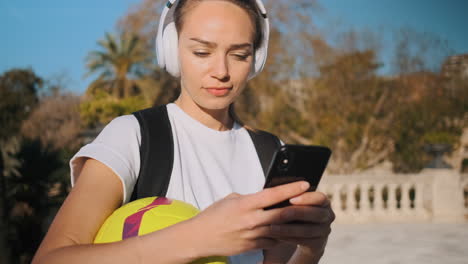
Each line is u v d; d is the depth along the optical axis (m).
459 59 15.15
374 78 14.64
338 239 9.48
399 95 14.74
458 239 9.46
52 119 21.98
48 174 9.30
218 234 0.79
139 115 1.26
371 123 14.65
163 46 1.38
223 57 1.21
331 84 14.62
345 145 14.84
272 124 15.04
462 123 15.53
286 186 0.80
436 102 14.66
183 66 1.26
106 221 1.01
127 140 1.15
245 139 1.49
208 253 0.80
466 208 12.06
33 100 23.55
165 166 1.19
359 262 7.66
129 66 26.80
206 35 1.19
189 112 1.40
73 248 0.87
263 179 1.43
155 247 0.82
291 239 0.85
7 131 21.61
